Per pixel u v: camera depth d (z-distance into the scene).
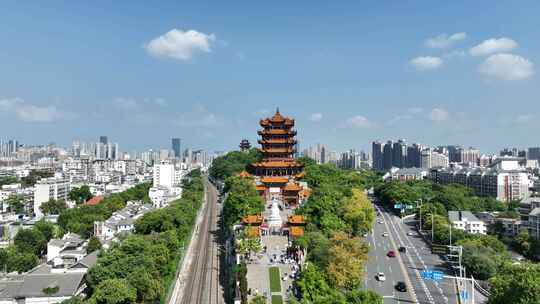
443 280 184.25
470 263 189.38
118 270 162.25
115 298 142.88
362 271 158.25
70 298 148.62
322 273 148.88
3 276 184.62
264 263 176.50
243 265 161.25
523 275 128.25
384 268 199.88
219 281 193.38
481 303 158.88
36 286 164.50
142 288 152.50
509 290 127.44
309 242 178.50
